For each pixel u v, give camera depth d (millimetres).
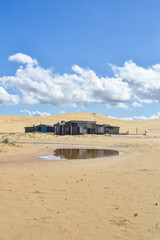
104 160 20516
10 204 7434
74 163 18438
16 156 22391
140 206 7387
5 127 108312
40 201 7816
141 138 60188
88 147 35750
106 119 178375
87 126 73562
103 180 11422
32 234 5367
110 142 46938
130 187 9906
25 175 12664
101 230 5641
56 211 6879
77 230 5621
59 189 9508
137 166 16297
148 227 5820
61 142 45844
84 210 6996
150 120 171125
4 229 5598
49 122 148000
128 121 173125
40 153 26125
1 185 9992
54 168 15633
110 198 8250
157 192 9055
